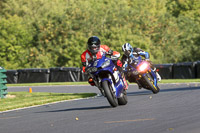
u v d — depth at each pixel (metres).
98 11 172.12
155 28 179.50
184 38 187.62
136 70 45.38
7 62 165.50
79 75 114.50
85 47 156.00
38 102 47.22
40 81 117.06
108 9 169.62
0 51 164.62
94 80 33.66
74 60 155.75
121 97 35.41
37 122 27.06
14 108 43.06
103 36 156.00
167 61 174.75
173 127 20.30
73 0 181.25
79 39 156.75
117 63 35.28
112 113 29.38
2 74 57.22
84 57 34.72
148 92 53.53
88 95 54.66
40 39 167.75
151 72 47.12
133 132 19.67
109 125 22.70
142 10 177.25
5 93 57.75
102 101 43.25
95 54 34.00
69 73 114.94
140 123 22.58
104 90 32.84
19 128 24.44
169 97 41.06
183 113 26.06
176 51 176.38
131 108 32.25
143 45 154.50
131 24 166.88
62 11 176.88
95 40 33.22
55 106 41.88
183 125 20.72
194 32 190.75
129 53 45.50
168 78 107.06
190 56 176.75
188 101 34.94
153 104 34.56
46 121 27.23
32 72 117.81
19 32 168.38
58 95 57.84
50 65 161.25
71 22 165.38
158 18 182.75
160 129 19.95
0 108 42.53
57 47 161.25
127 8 174.88
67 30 162.88
